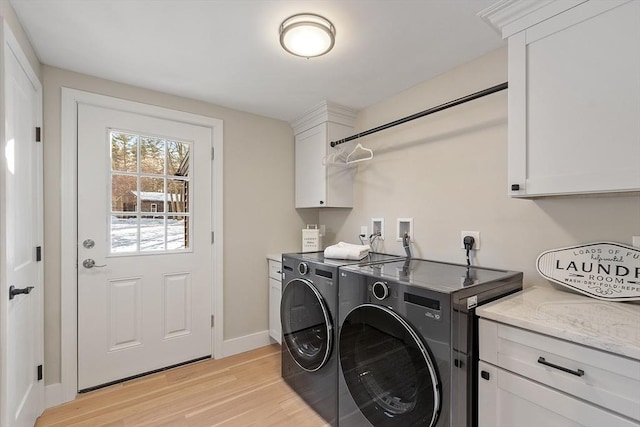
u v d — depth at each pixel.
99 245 2.01
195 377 2.17
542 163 1.20
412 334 1.20
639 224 1.21
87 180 1.97
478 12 1.34
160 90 2.21
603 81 1.05
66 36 1.55
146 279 2.20
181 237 2.36
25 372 1.54
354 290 1.51
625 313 1.09
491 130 1.69
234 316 2.58
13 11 1.34
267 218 2.77
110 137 2.07
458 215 1.84
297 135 2.89
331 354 1.66
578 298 1.30
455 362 1.09
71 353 1.89
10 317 1.32
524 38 1.24
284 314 2.11
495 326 1.11
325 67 1.87
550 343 0.96
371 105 2.47
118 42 1.61
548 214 1.47
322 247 2.96
